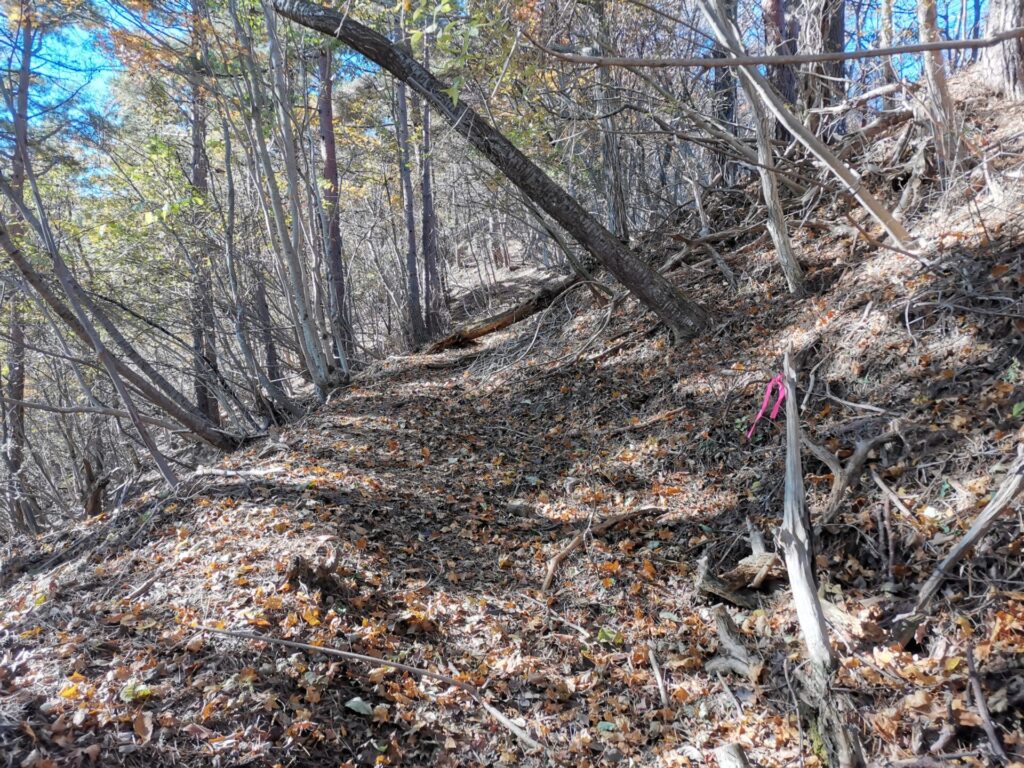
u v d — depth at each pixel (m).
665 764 2.94
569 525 4.86
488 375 8.58
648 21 8.35
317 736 2.83
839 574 3.56
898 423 4.05
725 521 4.47
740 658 3.35
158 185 10.76
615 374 7.04
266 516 4.61
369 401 8.24
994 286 4.41
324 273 11.70
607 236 6.50
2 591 4.68
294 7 6.03
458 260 26.58
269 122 9.02
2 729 2.50
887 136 7.05
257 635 3.19
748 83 5.77
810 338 5.44
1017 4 6.43
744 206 8.55
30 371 13.87
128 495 7.09
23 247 8.55
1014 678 2.63
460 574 4.32
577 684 3.40
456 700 3.22
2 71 6.13
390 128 18.12
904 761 2.58
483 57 5.09
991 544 3.11
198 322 10.08
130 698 2.79
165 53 8.09
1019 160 5.49
